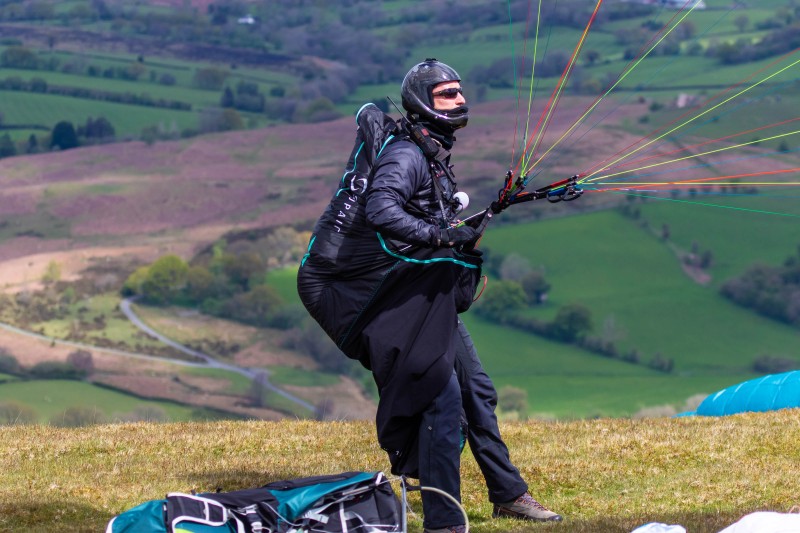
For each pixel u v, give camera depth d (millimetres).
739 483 23828
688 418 35156
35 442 29922
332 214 17953
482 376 19906
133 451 28688
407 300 17688
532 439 31250
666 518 19812
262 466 26469
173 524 15602
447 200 18125
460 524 17797
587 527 19250
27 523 20531
